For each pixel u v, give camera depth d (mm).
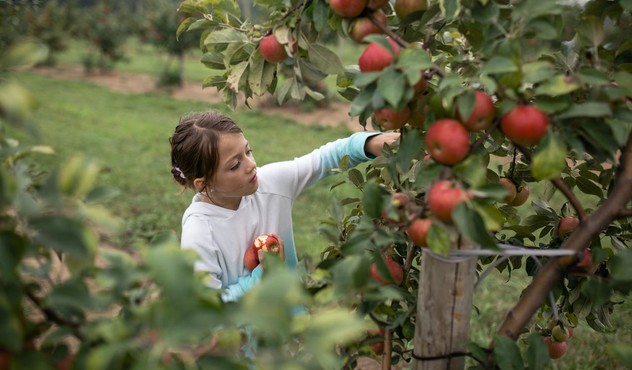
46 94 15633
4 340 944
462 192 1230
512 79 1271
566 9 1549
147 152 9570
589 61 1487
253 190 2172
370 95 1393
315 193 7129
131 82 20109
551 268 1531
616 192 1466
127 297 1268
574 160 2018
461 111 1248
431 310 1513
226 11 1887
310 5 1599
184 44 19062
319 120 13805
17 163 1260
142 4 32375
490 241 1204
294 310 1791
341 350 1727
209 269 2146
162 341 926
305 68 1764
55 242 1024
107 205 6691
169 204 6844
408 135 1538
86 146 9664
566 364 3221
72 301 1061
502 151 2064
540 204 2047
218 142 2061
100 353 939
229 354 1242
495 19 1374
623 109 1354
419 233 1324
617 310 3736
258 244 2172
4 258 1004
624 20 1561
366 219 1547
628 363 1264
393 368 2312
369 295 1360
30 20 20922
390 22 1718
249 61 1795
